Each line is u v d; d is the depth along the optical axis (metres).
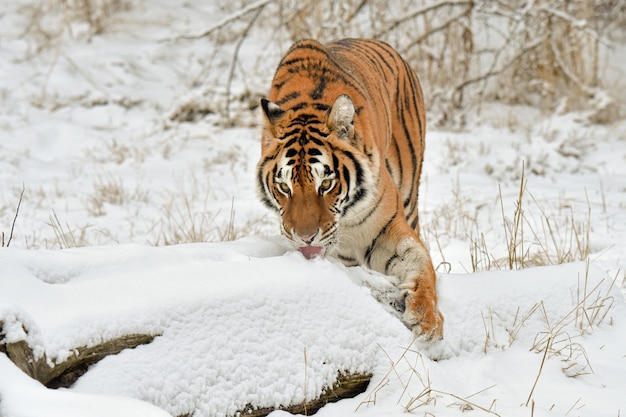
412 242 8.01
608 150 17.95
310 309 6.71
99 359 5.80
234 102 20.64
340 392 6.62
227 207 14.34
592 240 11.67
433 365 6.93
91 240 12.41
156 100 21.56
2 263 5.93
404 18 20.14
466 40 21.05
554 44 20.42
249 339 6.34
